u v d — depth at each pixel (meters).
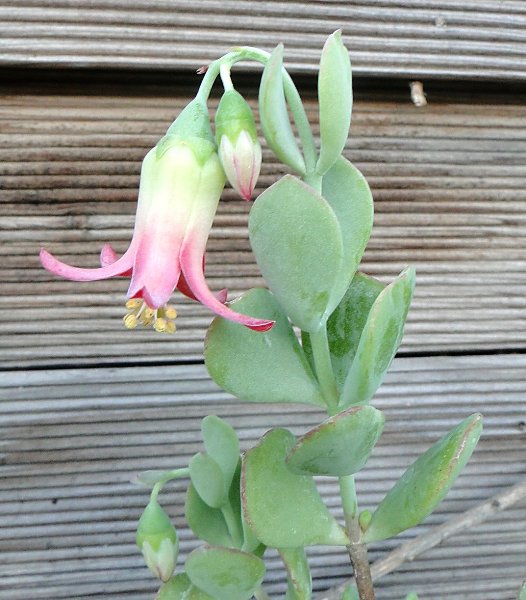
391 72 0.36
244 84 0.36
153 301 0.27
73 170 0.36
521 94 0.38
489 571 0.42
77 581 0.39
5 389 0.38
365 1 0.35
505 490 0.40
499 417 0.40
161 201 0.27
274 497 0.28
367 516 0.30
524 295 0.39
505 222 0.38
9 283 0.37
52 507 0.39
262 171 0.37
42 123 0.35
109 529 0.39
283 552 0.30
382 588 0.42
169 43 0.34
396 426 0.40
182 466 0.39
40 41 0.34
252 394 0.29
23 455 0.38
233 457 0.32
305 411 0.40
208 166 0.28
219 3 0.34
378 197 0.37
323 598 0.40
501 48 0.36
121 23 0.34
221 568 0.29
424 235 0.38
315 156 0.27
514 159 0.38
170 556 0.34
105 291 0.37
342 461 0.27
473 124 0.37
